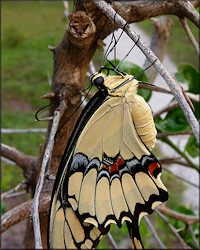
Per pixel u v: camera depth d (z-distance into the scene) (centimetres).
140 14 34
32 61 120
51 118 34
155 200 34
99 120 34
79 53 34
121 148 35
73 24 33
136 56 87
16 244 62
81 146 34
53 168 36
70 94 35
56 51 35
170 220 46
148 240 65
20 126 94
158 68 31
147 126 34
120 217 35
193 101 38
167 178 78
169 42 94
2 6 163
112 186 35
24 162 38
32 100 103
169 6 34
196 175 80
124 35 76
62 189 34
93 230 34
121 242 66
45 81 110
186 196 75
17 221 33
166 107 38
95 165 34
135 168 35
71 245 34
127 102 34
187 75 41
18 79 112
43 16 153
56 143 36
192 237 43
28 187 39
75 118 36
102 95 34
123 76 34
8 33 136
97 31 34
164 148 72
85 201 34
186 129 39
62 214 34
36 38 135
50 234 33
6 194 40
